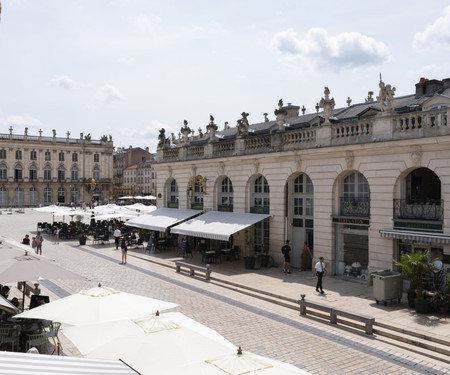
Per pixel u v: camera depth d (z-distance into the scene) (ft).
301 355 36.73
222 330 42.98
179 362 22.33
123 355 23.22
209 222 82.28
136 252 96.63
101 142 355.97
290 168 73.82
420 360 35.99
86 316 29.48
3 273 35.73
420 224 55.11
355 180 65.51
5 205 311.68
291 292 56.65
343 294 55.62
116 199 358.84
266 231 81.61
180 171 102.42
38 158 326.03
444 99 60.90
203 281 66.59
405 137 57.06
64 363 17.76
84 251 98.89
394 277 50.67
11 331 35.70
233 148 86.12
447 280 46.06
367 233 63.31
